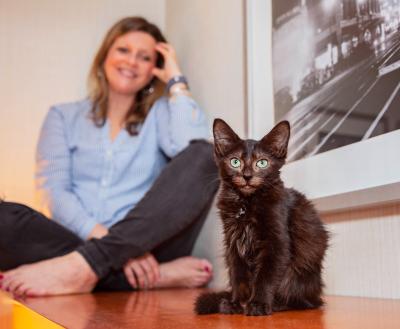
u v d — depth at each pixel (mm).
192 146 2176
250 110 2164
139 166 2600
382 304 1392
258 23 2162
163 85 2812
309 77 1849
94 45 3359
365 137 1544
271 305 1234
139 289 2211
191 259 2320
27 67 3232
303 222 1318
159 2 3486
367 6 1574
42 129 2645
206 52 2756
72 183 2576
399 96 1417
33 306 1541
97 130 2633
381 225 1546
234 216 1313
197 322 1108
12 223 2018
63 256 2035
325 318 1135
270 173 1296
